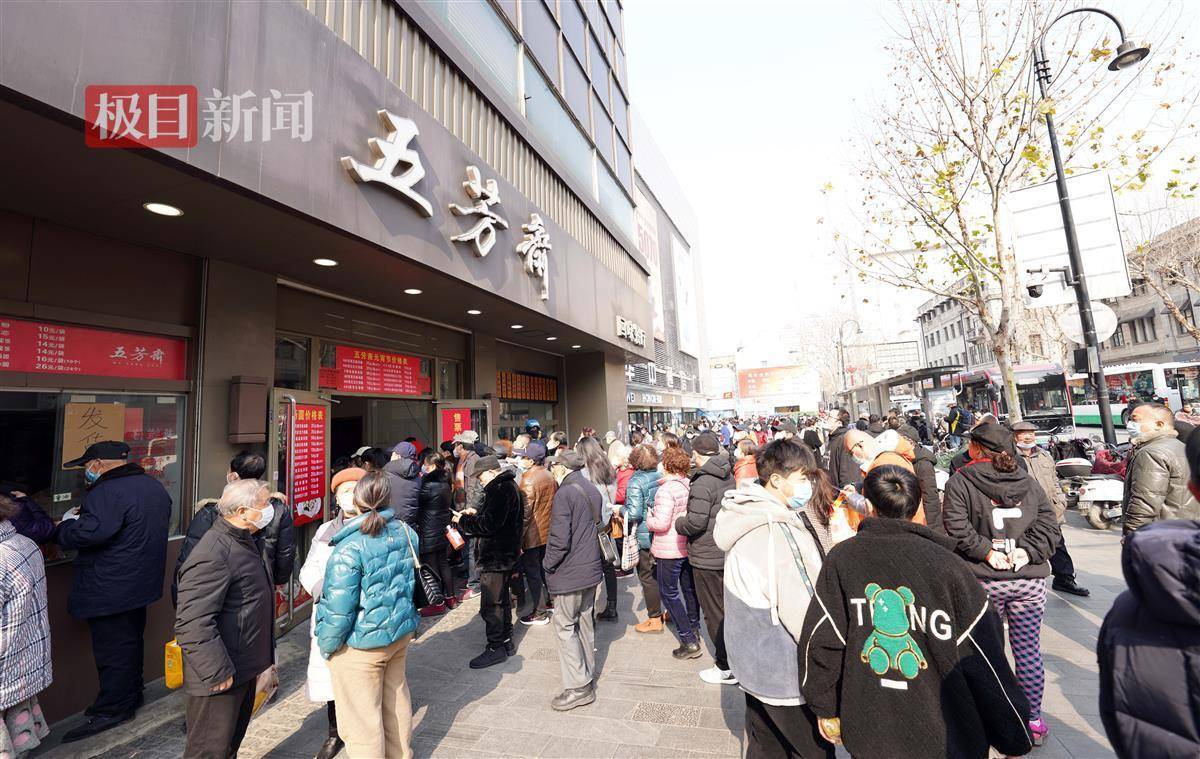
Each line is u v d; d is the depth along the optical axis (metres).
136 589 3.49
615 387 14.45
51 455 3.70
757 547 2.22
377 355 7.30
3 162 2.91
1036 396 14.21
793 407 40.94
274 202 3.54
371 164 4.46
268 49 3.53
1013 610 2.85
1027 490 2.78
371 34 4.87
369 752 2.67
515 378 11.67
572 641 3.60
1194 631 1.22
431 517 5.61
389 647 2.80
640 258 14.88
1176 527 1.28
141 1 2.78
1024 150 7.08
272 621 2.84
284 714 3.62
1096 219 7.20
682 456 4.40
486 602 4.33
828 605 1.83
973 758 1.57
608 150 13.42
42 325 3.68
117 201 3.47
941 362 47.78
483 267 6.26
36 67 2.34
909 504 1.81
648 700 3.63
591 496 3.90
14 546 2.74
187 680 2.47
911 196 8.26
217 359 4.73
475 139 6.61
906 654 1.67
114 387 4.03
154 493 3.64
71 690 3.56
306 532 5.62
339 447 10.58
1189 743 1.19
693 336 31.94
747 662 2.16
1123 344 28.39
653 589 4.95
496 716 3.49
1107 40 6.91
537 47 9.23
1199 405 8.96
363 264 5.07
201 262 4.72
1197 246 15.86
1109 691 1.36
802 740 2.06
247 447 4.91
